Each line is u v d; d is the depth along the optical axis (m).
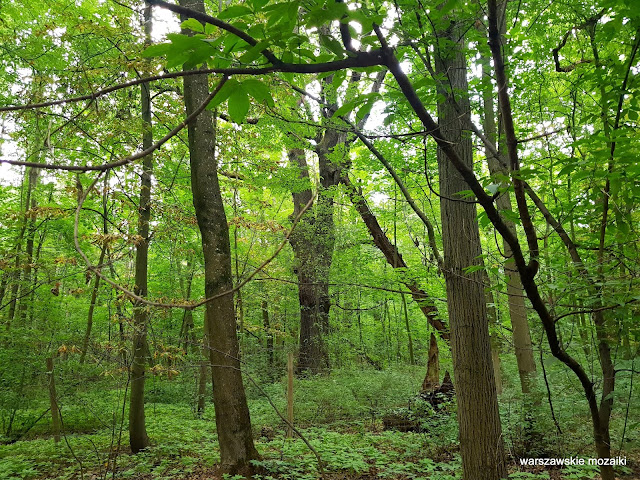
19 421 8.62
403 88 1.35
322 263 14.78
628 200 2.22
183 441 7.62
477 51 2.46
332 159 10.44
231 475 5.61
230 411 5.77
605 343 2.52
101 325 11.68
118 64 6.21
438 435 7.37
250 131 9.41
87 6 7.26
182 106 7.95
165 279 15.43
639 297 2.13
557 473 5.58
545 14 3.44
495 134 2.63
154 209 7.62
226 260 6.14
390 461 6.45
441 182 4.16
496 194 1.75
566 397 5.87
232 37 1.06
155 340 6.52
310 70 1.12
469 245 3.99
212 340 5.91
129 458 6.68
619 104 2.18
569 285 2.43
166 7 0.97
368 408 9.30
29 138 6.64
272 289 15.18
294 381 11.74
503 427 6.21
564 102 3.78
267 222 7.49
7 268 7.14
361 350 16.67
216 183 6.34
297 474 5.52
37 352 9.04
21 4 7.51
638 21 2.05
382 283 10.92
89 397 8.47
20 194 12.92
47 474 6.12
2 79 8.83
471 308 3.96
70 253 11.05
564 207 2.56
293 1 0.99
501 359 10.03
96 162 7.52
